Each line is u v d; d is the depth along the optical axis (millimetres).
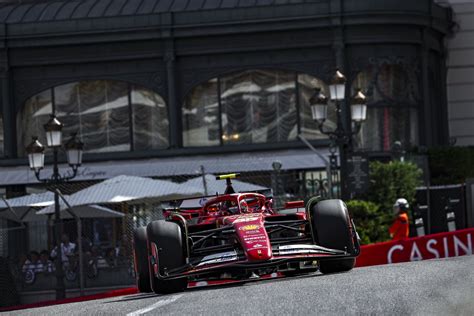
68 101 110312
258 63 108000
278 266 36688
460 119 121250
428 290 26625
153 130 109312
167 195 79188
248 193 39750
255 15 106812
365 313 23141
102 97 110000
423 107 109000
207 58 108688
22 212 89125
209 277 36906
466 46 119938
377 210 76625
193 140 109000
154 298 32562
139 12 109812
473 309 23078
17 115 110438
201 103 109125
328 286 29312
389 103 107000
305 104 107688
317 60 107188
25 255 71812
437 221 80438
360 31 106188
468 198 75188
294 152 104625
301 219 39219
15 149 109750
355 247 37500
